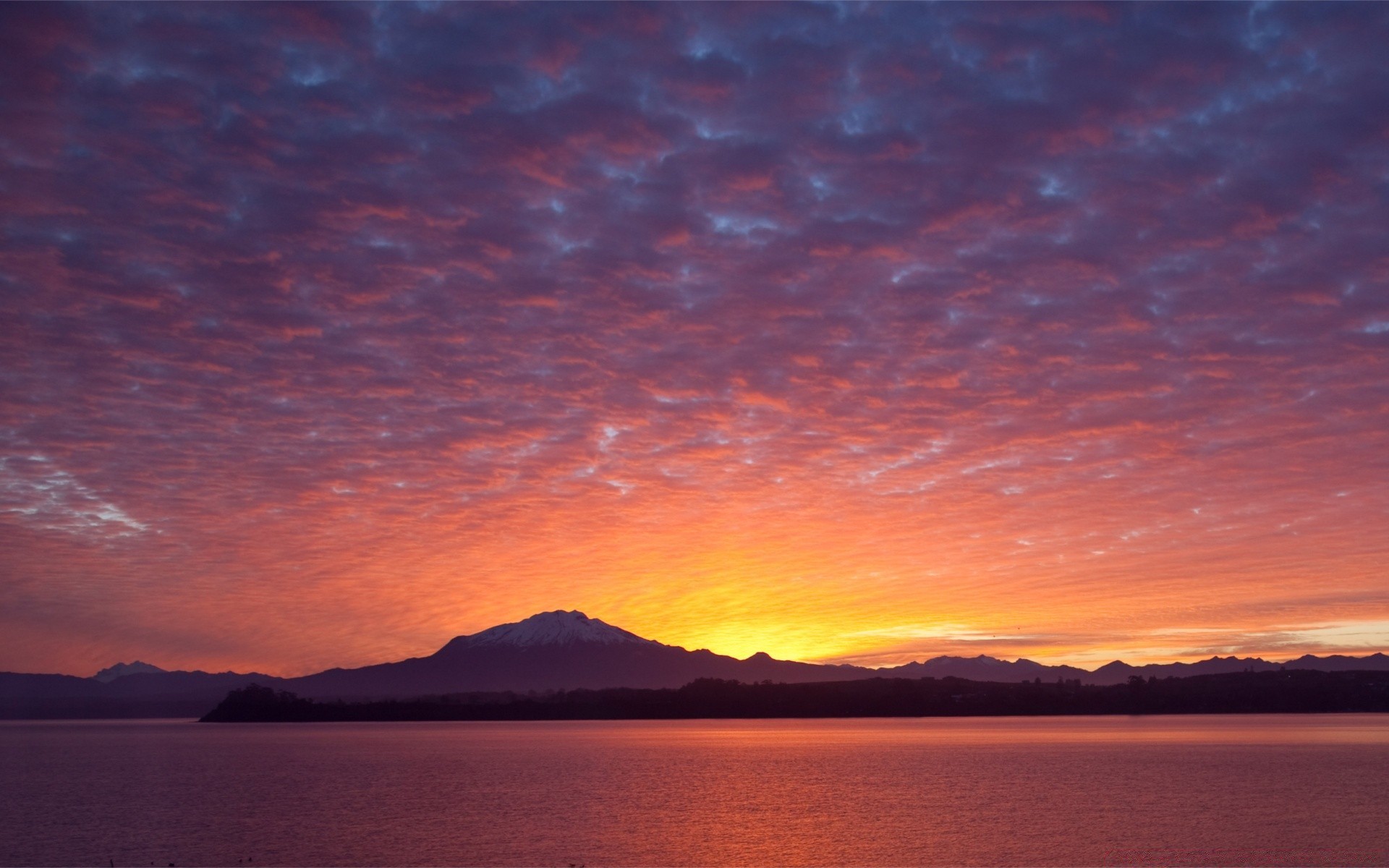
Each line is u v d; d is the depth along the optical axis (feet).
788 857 172.24
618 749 515.09
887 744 533.55
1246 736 562.25
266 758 458.91
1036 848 177.17
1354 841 181.37
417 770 368.27
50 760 463.42
